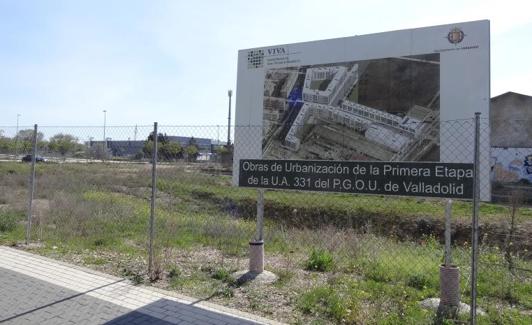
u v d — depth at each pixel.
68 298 5.18
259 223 6.68
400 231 15.03
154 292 5.50
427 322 4.54
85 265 6.87
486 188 5.19
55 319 4.48
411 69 6.01
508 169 29.94
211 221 11.28
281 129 7.18
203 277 6.27
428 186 5.20
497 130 30.62
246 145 7.43
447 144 5.66
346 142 6.58
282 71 7.23
